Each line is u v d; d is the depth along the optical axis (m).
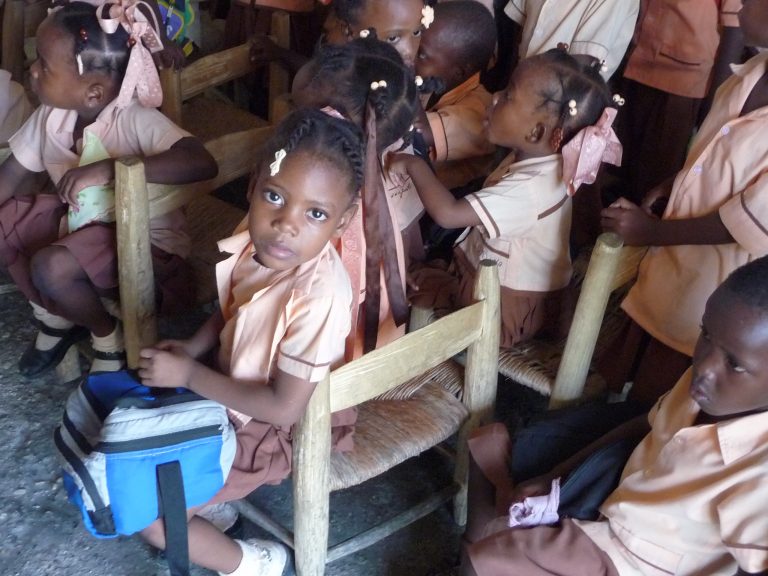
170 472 1.45
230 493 1.57
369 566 1.88
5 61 2.67
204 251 2.16
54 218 2.00
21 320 2.44
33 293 2.04
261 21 2.85
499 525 1.55
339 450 1.64
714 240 1.65
